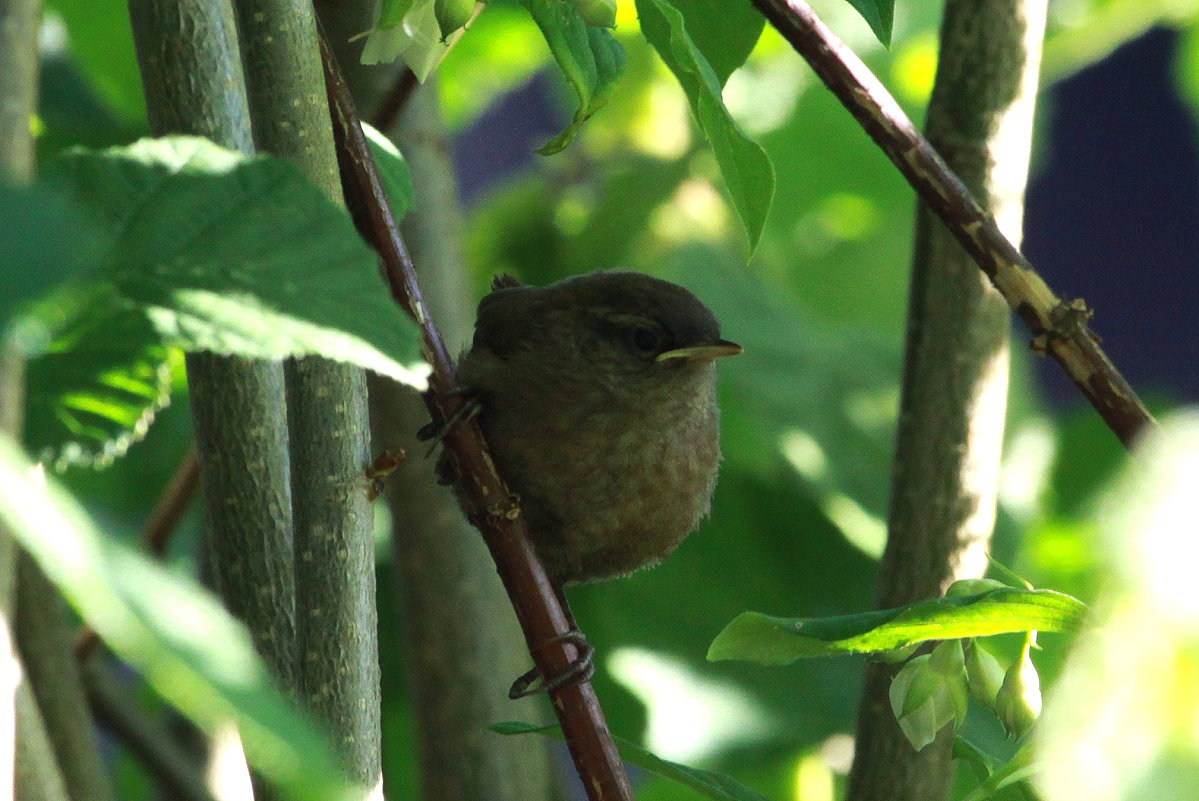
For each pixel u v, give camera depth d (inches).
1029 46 107.7
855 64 106.4
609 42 105.7
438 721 108.9
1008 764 105.3
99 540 51.8
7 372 65.4
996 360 107.8
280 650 106.0
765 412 111.0
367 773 105.5
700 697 110.5
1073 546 111.2
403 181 107.1
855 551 110.9
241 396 106.0
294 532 105.6
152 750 109.2
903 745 107.6
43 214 54.6
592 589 110.9
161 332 80.7
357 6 108.5
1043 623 105.5
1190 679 56.6
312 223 84.9
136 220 84.0
